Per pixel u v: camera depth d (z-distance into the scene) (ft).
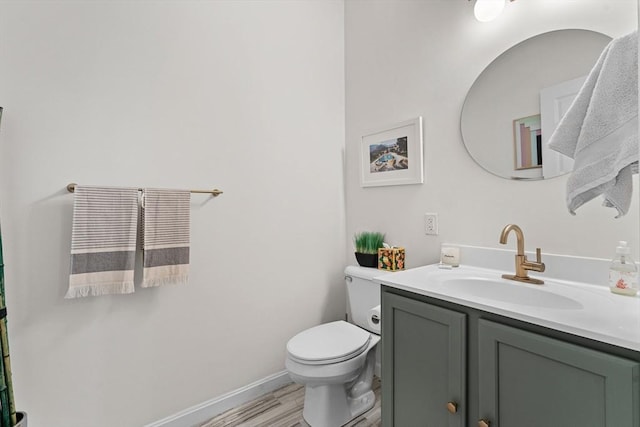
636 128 2.54
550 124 4.04
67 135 4.10
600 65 2.84
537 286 3.63
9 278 3.77
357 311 6.12
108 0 4.39
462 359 3.15
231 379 5.61
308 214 6.69
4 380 3.35
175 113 4.98
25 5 3.82
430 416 3.48
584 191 2.92
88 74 4.24
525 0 4.26
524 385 2.71
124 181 4.52
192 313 5.17
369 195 6.75
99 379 4.36
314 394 5.04
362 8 6.87
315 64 6.80
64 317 4.11
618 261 3.29
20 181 3.82
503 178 4.51
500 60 4.53
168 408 4.94
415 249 5.78
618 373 2.18
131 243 4.29
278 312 6.23
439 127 5.35
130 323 4.60
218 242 5.44
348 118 7.26
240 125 5.69
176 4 4.99
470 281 4.11
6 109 3.72
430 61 5.48
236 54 5.64
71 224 4.14
